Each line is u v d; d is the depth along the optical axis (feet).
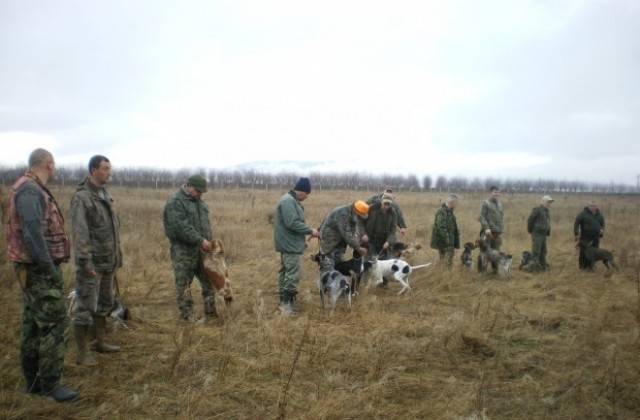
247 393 14.79
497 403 14.60
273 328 19.93
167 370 15.88
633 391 15.11
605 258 35.99
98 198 16.60
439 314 24.12
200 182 21.42
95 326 17.37
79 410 13.33
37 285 13.21
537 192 265.13
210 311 22.50
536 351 18.76
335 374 15.97
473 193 199.11
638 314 23.61
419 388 15.42
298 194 24.13
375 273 28.73
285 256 23.82
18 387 14.42
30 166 13.52
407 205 97.60
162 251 37.35
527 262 37.73
